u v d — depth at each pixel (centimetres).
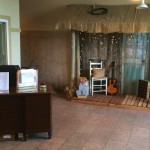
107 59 668
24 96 362
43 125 374
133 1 628
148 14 574
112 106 563
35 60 739
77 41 658
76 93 618
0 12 513
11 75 394
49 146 354
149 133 403
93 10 622
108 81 659
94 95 647
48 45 720
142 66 644
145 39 632
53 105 573
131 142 367
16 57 572
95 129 420
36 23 724
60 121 461
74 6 658
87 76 685
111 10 619
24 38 742
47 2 698
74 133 402
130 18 569
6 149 344
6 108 363
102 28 575
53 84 729
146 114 509
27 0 717
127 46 648
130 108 548
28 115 367
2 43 534
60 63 714
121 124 445
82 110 535
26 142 368
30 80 381
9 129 368
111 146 353
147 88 598
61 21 608
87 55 680
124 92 666
